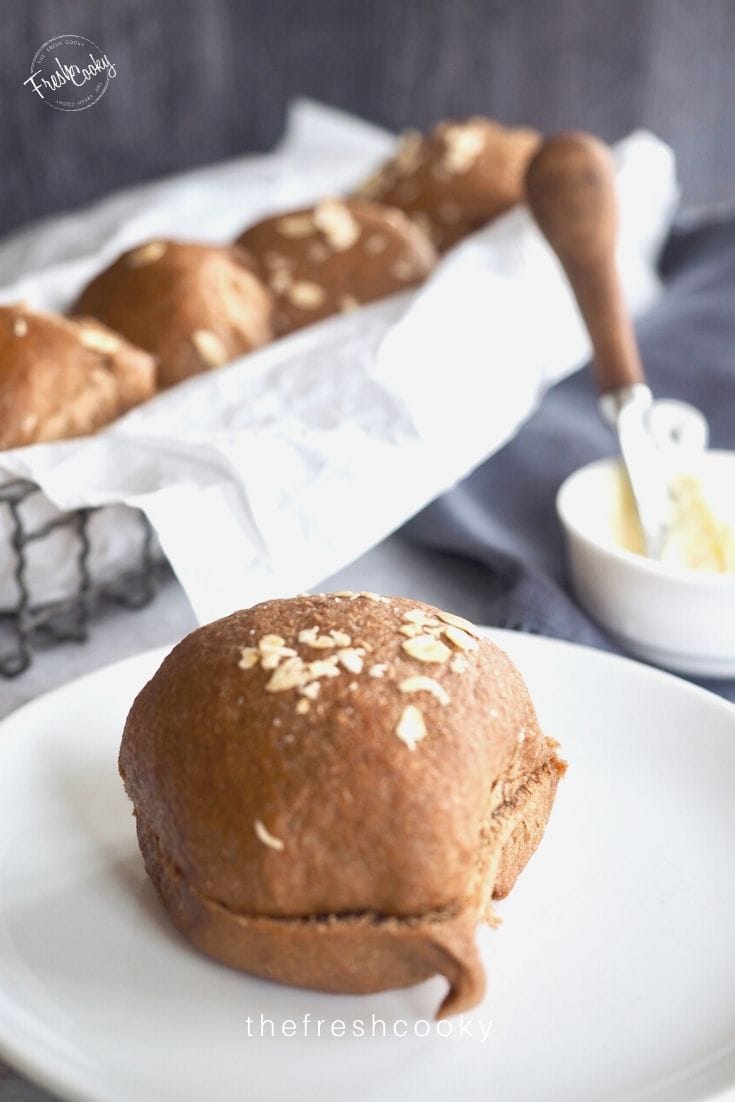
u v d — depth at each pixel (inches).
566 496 18.3
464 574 19.0
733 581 16.3
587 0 29.5
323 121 27.9
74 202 27.2
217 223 24.5
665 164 25.0
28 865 13.0
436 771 11.9
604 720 14.6
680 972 12.3
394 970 11.9
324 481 16.6
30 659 16.6
